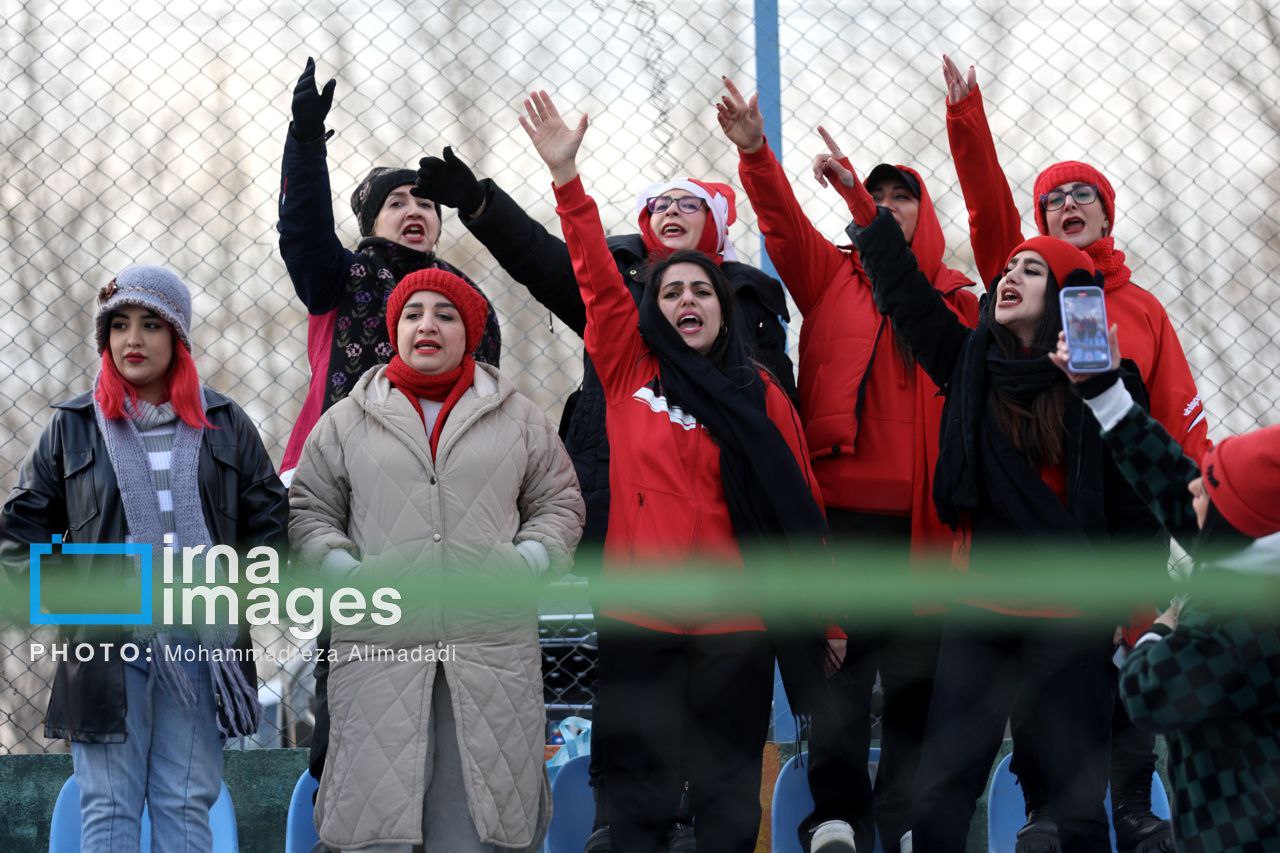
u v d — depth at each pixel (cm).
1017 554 1301
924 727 1457
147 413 1358
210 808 1407
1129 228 1972
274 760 1697
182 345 1371
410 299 1409
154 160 2219
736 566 1372
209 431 1366
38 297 2189
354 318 1570
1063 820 1279
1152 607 1318
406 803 1270
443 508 1345
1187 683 978
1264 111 1966
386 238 1616
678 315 1438
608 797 1347
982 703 1298
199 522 1337
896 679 1463
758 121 1564
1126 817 1465
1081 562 1281
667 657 1344
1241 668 973
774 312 1552
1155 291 1958
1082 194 1551
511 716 1315
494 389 1412
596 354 1438
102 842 1262
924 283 1384
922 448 1498
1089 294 1095
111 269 2200
